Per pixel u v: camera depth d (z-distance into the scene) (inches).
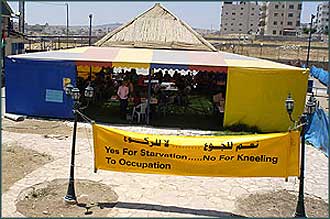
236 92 676.7
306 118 351.6
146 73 1306.6
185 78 1050.1
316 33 4798.2
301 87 672.4
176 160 358.6
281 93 673.0
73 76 696.4
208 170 358.0
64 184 412.5
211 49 943.7
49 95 707.4
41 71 703.7
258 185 438.3
